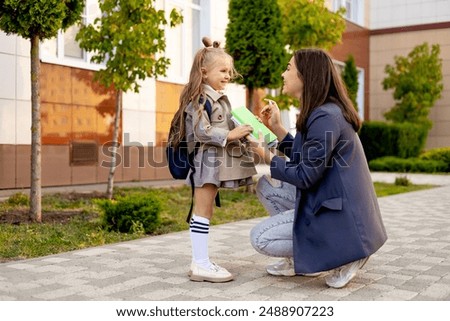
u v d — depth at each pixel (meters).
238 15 11.46
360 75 27.52
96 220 7.89
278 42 11.54
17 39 10.34
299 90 4.48
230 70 4.67
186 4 15.17
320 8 13.05
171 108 14.45
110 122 12.52
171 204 10.10
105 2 9.35
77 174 11.77
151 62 9.48
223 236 6.95
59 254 5.71
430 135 28.38
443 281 4.71
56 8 7.29
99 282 4.57
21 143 10.49
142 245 6.26
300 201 4.33
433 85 26.11
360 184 4.30
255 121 4.56
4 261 5.45
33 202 7.54
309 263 4.24
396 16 27.66
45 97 11.02
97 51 10.24
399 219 8.75
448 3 26.89
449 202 11.35
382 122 25.14
